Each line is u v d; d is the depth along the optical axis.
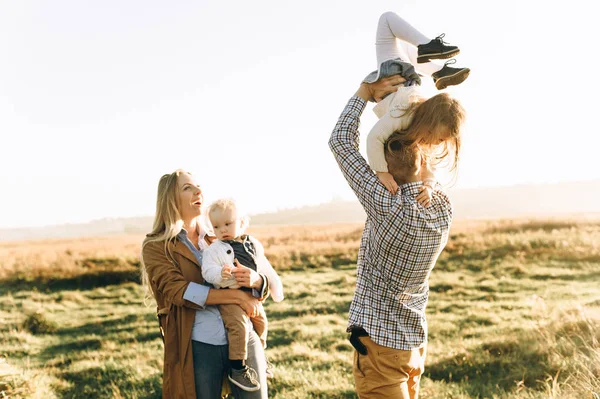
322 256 23.14
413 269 2.85
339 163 2.96
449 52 3.00
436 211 2.89
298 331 11.66
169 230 3.34
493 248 21.00
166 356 3.26
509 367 7.62
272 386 7.96
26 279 19.22
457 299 14.75
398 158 2.88
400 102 2.85
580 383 5.25
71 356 11.20
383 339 2.87
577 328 8.20
